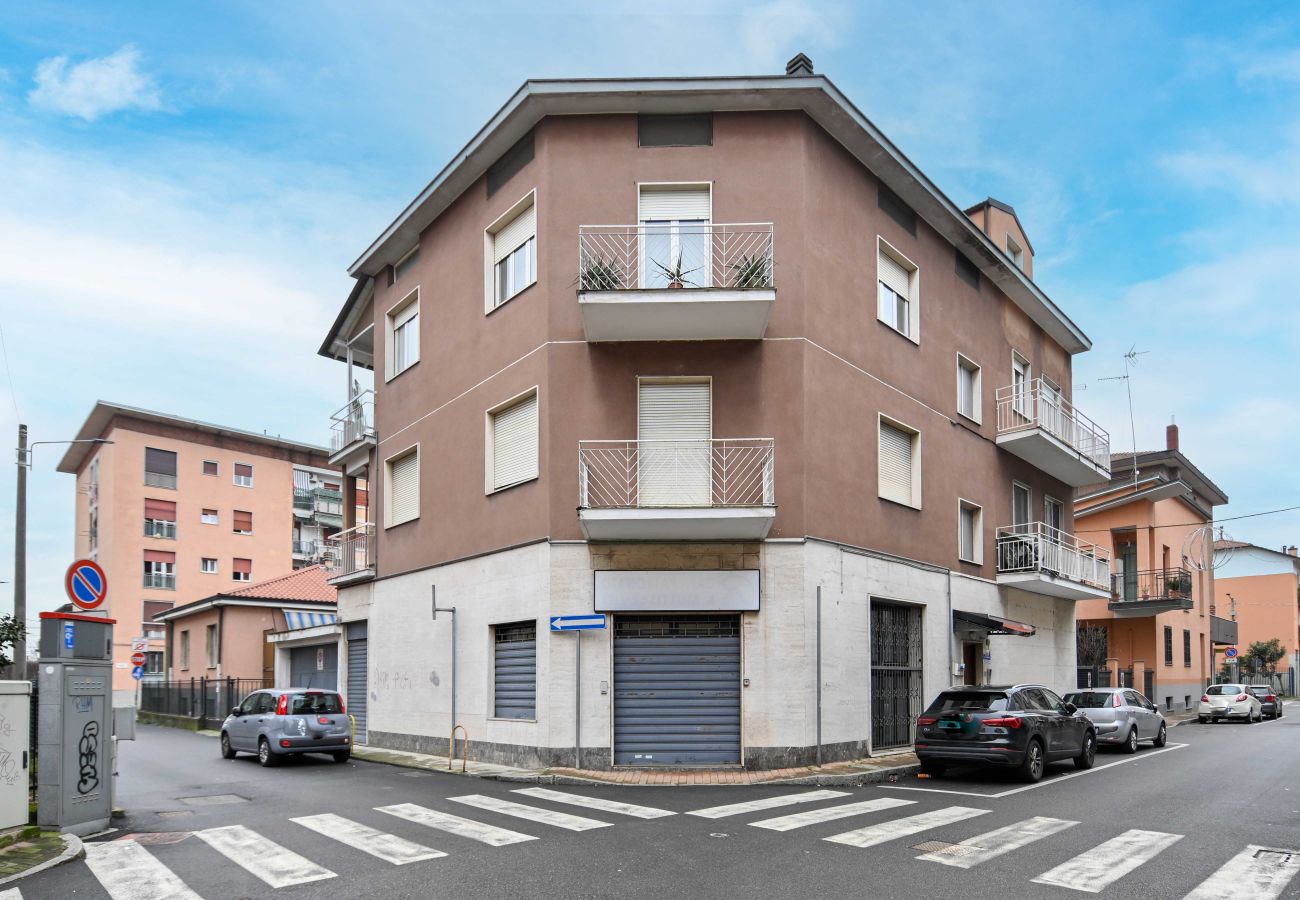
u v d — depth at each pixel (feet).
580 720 47.06
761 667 47.32
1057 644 79.61
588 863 26.18
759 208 50.72
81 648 33.88
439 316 62.54
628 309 46.65
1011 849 27.99
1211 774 48.19
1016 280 72.69
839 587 50.67
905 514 58.13
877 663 54.90
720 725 47.29
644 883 23.98
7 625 48.70
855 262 55.06
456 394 59.47
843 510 51.78
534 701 49.93
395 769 52.95
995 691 46.85
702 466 49.26
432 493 61.36
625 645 48.11
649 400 50.44
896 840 29.19
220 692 97.30
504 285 56.29
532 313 52.19
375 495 70.18
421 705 60.03
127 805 39.73
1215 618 137.28
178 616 121.90
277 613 108.78
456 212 61.41
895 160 56.44
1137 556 112.57
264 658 107.14
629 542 48.52
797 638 47.50
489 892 23.30
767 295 45.75
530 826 31.94
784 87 50.11
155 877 25.88
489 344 56.18
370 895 23.36
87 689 33.88
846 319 53.72
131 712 36.42
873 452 55.26
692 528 46.55
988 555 68.64
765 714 46.88
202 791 44.04
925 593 59.31
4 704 31.58
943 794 40.09
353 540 74.90
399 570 64.90
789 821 32.50
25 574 57.62
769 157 51.16
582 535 48.73
